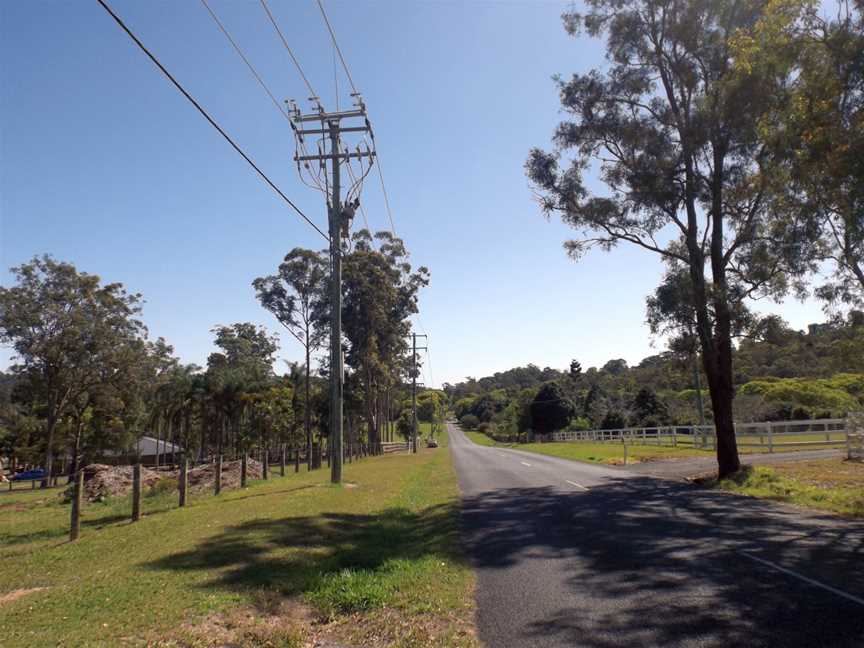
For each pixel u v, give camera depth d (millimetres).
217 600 7172
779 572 8211
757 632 5945
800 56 13453
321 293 49594
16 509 22766
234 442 61781
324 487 19969
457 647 5859
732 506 14984
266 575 8406
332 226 22125
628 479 22875
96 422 59812
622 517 13516
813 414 45688
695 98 20984
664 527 12078
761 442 32719
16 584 8672
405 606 7223
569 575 8477
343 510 15055
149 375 56438
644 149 21562
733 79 18344
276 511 14289
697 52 20859
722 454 20953
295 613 7152
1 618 6672
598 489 19562
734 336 21000
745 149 19828
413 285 55844
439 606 7160
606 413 76125
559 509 15109
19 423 64625
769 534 11078
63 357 50250
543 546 10555
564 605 7066
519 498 17656
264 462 24938
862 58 11914
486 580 8367
